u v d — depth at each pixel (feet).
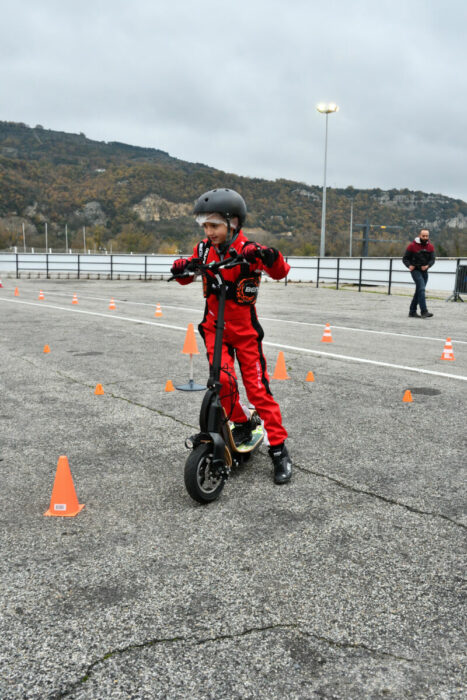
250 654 7.02
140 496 11.76
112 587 8.48
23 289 74.13
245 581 8.60
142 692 6.43
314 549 9.56
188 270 11.74
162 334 34.40
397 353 27.99
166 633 7.43
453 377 22.66
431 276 76.79
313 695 6.37
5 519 10.80
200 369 24.63
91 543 9.82
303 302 56.80
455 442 14.99
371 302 56.90
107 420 17.15
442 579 8.68
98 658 6.98
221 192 11.44
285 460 12.52
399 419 17.02
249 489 12.07
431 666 6.82
